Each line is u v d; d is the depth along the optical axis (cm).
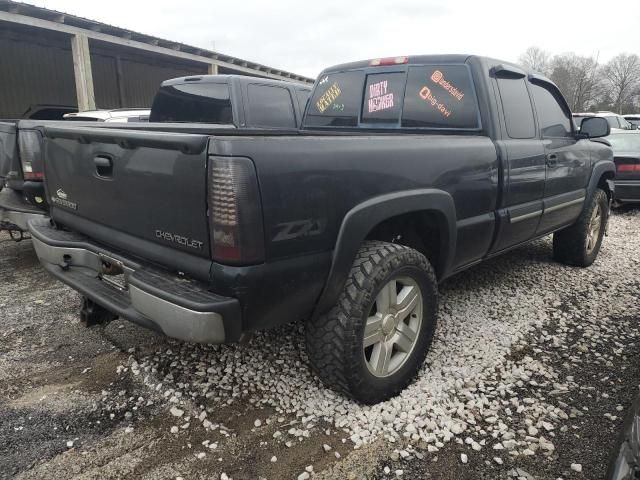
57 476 211
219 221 194
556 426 251
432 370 300
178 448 230
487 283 458
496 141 339
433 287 283
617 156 838
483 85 343
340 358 243
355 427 244
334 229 227
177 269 220
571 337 350
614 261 550
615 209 904
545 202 405
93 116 796
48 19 1019
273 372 293
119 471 215
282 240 206
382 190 249
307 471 216
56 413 254
